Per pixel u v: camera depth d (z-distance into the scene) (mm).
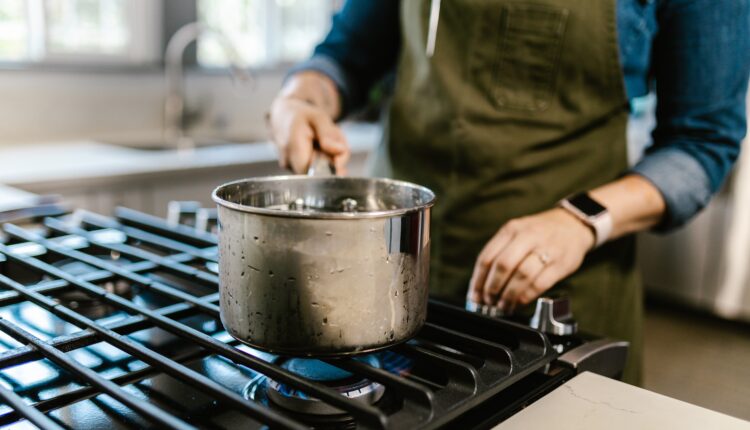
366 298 480
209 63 2938
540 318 671
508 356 556
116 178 1872
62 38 2463
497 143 998
